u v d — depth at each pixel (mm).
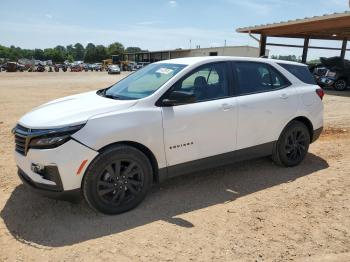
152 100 4188
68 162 3639
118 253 3277
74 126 3689
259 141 5121
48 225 3783
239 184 4957
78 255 3246
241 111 4816
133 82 4844
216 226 3777
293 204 4328
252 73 5145
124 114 3949
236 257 3230
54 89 20406
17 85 23516
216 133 4613
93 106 4020
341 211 4148
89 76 41750
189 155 4441
